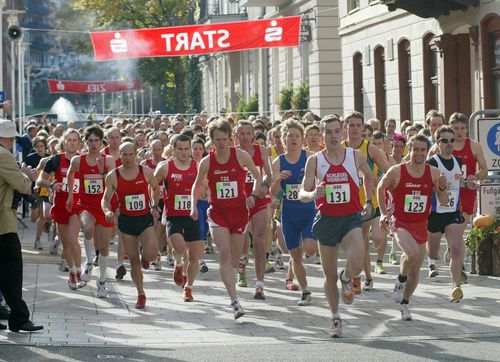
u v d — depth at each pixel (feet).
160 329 73.92
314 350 65.26
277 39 168.14
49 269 105.91
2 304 78.59
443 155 85.10
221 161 77.77
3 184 70.38
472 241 97.25
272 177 83.71
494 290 88.22
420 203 75.15
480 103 166.09
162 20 475.31
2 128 71.20
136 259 83.20
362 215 72.08
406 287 75.77
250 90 377.91
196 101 504.84
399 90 205.67
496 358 61.57
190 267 87.10
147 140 156.97
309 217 82.53
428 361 61.00
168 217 87.30
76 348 66.23
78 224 91.45
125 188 82.43
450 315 77.51
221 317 79.10
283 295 89.86
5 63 511.81
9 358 62.75
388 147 111.45
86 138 89.97
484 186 98.27
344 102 246.27
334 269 70.49
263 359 62.28
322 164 70.18
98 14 483.51
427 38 189.57
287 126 83.56
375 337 69.87
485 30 162.81
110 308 83.20
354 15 234.38
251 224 87.81
